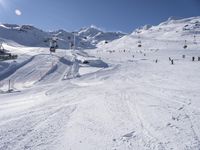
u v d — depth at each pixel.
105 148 7.89
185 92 18.59
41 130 9.90
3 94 28.92
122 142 8.36
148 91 20.50
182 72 36.66
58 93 23.97
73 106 15.04
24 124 10.90
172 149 7.59
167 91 19.73
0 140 8.72
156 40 197.12
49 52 92.81
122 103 15.11
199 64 49.00
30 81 45.28
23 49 109.44
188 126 9.73
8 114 13.48
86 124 10.65
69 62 66.00
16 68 55.88
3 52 81.88
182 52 100.56
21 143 8.43
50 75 49.41
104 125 10.41
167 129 9.48
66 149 7.89
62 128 10.16
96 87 26.20
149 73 38.94
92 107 14.38
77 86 29.72
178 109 12.63
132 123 10.52
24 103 18.48
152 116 11.47
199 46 137.50
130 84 27.03
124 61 71.81
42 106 15.76
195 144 7.91
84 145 8.20
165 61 65.69
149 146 7.90
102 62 66.12
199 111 12.04
